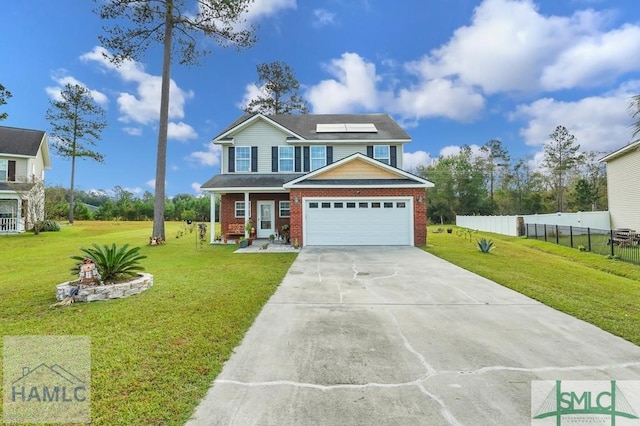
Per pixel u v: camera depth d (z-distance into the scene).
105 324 5.19
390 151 19.73
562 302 6.47
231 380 3.56
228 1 17.34
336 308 6.15
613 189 22.11
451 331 4.99
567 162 40.41
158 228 17.53
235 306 6.14
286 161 19.61
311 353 4.23
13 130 27.14
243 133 19.69
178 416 2.94
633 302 6.59
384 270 9.80
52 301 6.59
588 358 4.09
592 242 15.72
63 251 15.52
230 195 19.42
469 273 9.35
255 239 18.83
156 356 4.07
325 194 15.41
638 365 3.91
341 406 3.10
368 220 15.46
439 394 3.30
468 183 43.19
